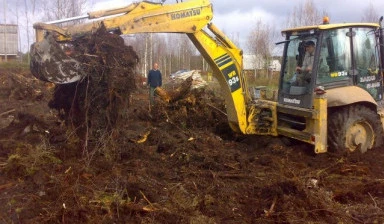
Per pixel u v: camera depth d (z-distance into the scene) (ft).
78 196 15.16
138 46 74.02
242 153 22.16
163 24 20.92
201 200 15.53
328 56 21.99
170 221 13.98
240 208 15.38
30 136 21.93
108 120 19.11
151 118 29.60
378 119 22.49
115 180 16.67
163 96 31.65
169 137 23.77
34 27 18.26
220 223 14.19
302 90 22.30
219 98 32.99
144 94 43.75
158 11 20.70
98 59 18.80
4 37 86.99
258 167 19.92
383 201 16.25
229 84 23.88
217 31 23.34
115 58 18.99
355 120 21.59
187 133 25.98
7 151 19.98
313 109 21.47
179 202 15.33
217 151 21.88
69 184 16.21
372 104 22.59
